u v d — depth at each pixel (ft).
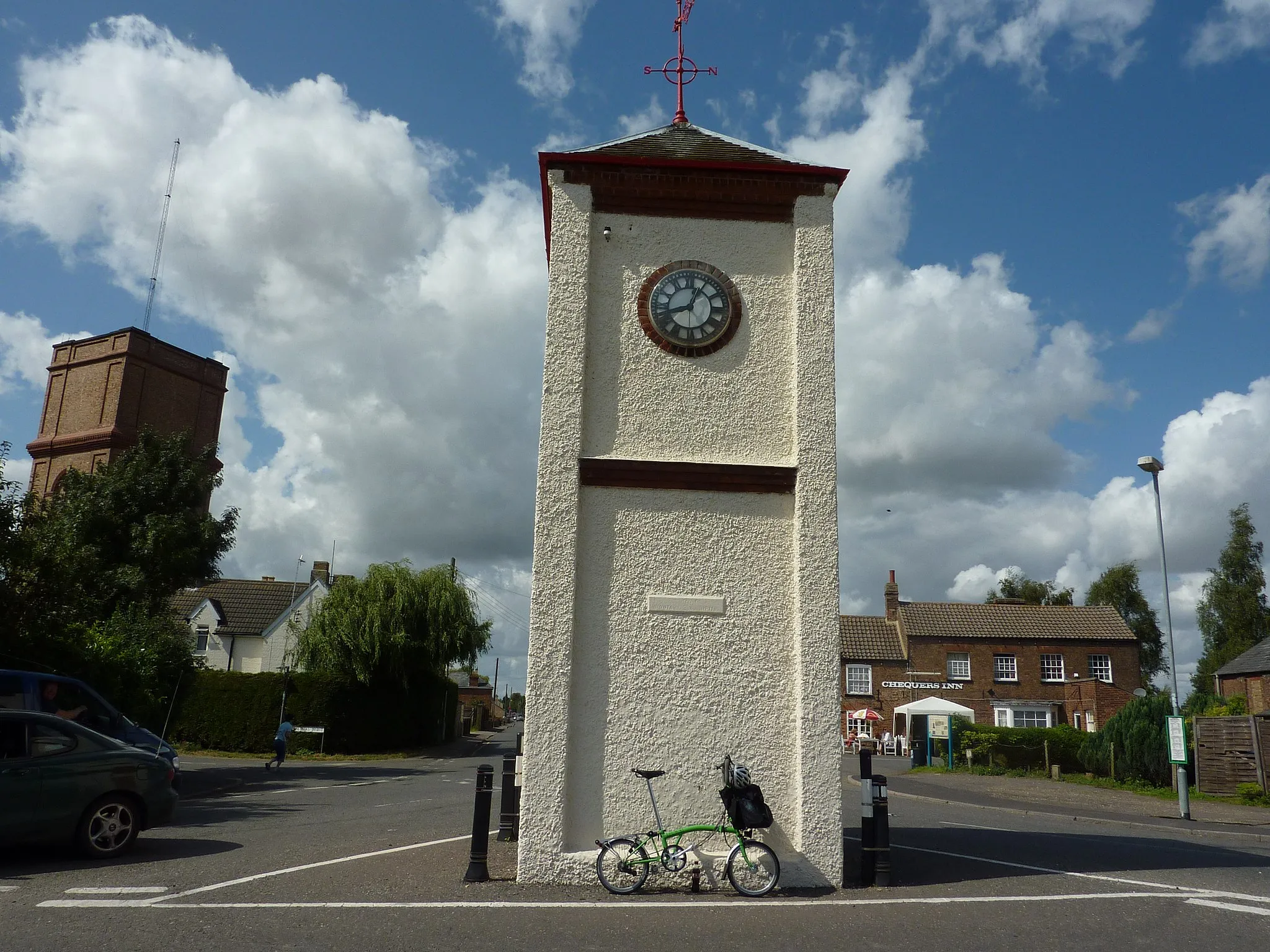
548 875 26.99
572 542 28.84
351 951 19.70
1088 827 49.93
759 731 28.43
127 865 29.99
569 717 27.96
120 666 57.47
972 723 112.37
